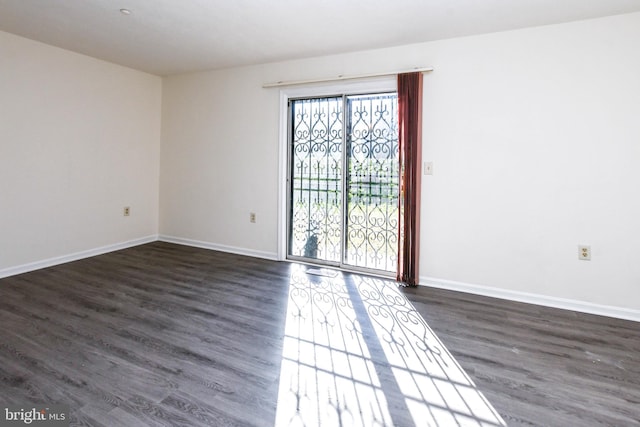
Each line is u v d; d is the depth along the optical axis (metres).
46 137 3.62
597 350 2.17
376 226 3.62
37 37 3.34
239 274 3.59
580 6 2.48
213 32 3.10
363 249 3.70
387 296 3.04
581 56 2.71
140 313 2.63
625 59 2.59
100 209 4.21
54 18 2.88
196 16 2.78
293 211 4.09
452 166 3.17
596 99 2.68
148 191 4.81
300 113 3.97
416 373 1.92
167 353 2.08
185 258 4.15
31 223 3.54
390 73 3.32
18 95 3.36
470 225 3.14
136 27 3.03
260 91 4.08
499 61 2.96
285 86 3.91
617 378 1.88
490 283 3.10
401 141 3.26
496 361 2.04
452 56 3.12
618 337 2.35
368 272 3.63
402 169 3.27
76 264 3.82
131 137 4.51
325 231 3.90
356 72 3.53
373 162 3.59
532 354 2.12
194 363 1.98
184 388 1.75
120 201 4.44
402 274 3.34
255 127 4.15
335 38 3.17
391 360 2.04
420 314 2.68
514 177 2.96
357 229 3.72
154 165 4.86
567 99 2.76
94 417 1.54
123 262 3.94
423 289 3.23
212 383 1.80
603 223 2.71
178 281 3.35
